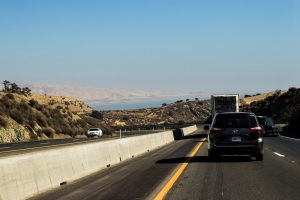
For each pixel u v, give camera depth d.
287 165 19.02
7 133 59.25
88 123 93.75
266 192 12.32
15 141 58.03
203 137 51.16
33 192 12.34
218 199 11.30
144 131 98.62
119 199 11.41
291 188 12.99
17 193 11.52
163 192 12.38
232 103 45.88
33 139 63.44
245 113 20.75
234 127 20.41
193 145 34.62
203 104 199.00
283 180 14.59
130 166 19.70
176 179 14.91
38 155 13.22
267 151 26.75
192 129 74.88
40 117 71.00
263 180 14.59
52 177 13.80
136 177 15.68
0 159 11.27
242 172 16.67
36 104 75.50
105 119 170.50
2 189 10.89
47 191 13.07
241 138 20.30
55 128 73.62
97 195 12.05
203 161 20.91
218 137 20.48
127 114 184.88
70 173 15.30
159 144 36.72
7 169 11.31
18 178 11.75
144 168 18.59
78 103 160.38
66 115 84.38
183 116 182.88
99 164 18.83
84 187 13.61
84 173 16.66
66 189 13.34
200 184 13.79
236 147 20.23
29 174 12.41
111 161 20.86
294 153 25.27
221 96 46.06
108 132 93.94
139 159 23.52
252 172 16.66
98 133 75.00
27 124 65.81
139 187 13.34
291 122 66.62
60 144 46.50
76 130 81.31
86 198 11.63
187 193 12.20
